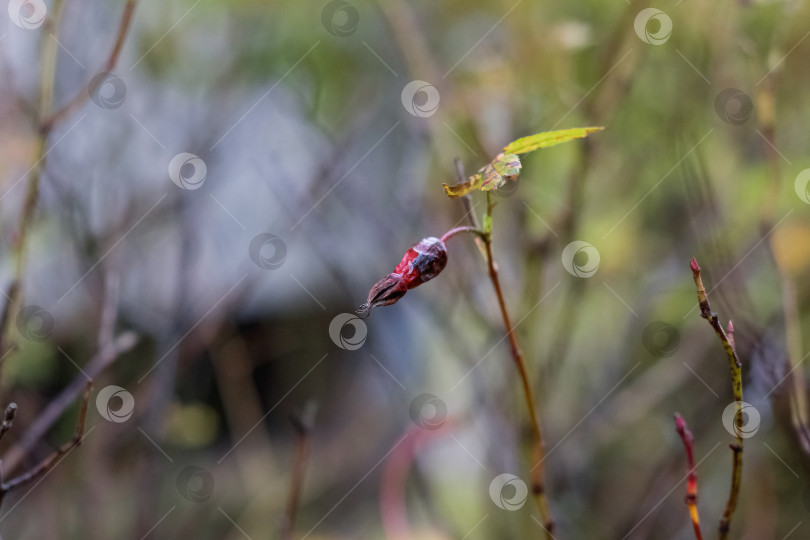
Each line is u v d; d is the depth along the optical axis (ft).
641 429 4.10
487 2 3.92
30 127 3.45
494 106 3.64
